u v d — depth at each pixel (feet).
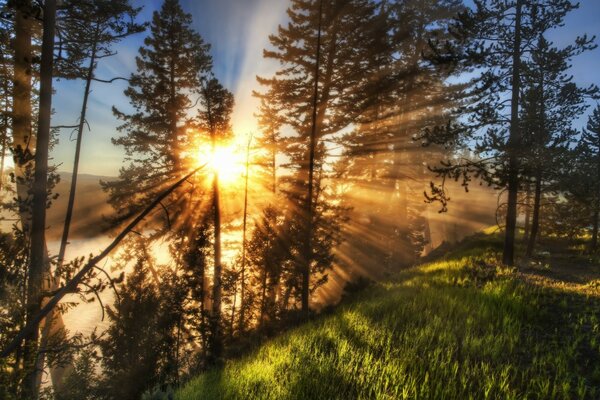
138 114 82.17
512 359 24.47
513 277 46.34
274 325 52.90
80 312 77.51
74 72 50.14
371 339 29.53
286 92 77.15
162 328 44.70
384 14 76.43
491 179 54.13
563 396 19.43
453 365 22.90
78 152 57.21
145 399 30.07
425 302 38.29
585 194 57.93
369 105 81.15
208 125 75.61
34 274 25.80
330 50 75.05
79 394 34.96
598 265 57.06
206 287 65.05
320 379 23.72
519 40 52.70
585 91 55.83
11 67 40.78
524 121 56.13
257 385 25.57
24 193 34.94
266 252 62.75
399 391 21.24
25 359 20.71
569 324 29.66
